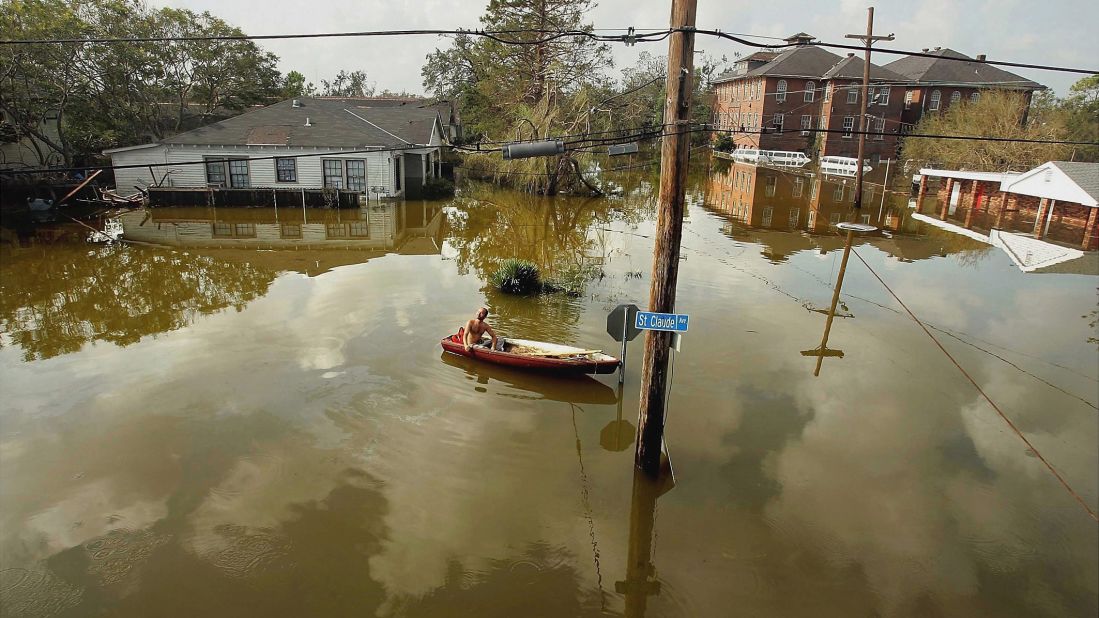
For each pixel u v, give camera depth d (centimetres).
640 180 4734
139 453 890
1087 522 798
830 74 5506
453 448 925
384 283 1731
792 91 5828
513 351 1225
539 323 1419
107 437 927
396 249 2192
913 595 670
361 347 1273
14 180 2873
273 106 3547
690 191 4028
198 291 1644
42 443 909
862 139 3152
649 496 826
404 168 3681
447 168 5125
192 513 767
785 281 1844
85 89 3312
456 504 801
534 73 4362
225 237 2358
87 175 3044
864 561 720
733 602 654
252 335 1333
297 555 703
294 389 1085
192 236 2362
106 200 2941
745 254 2189
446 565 695
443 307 1520
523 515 784
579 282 1739
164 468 856
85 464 862
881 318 1536
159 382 1105
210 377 1127
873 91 5538
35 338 1307
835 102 5578
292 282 1736
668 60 709
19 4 2850
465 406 1047
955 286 1839
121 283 1706
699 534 758
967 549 743
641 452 848
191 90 4438
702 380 1165
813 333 1420
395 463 884
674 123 713
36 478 827
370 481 841
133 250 2100
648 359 811
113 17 3419
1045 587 687
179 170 3095
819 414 1053
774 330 1431
